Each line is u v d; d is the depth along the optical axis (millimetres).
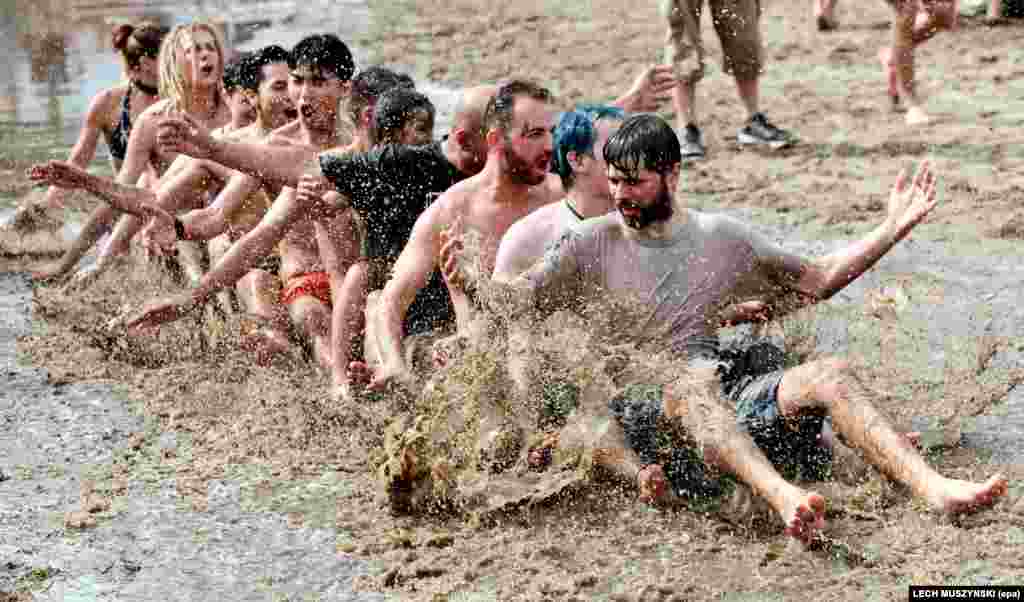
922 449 7004
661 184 6406
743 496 6355
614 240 6625
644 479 6398
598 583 5852
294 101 8781
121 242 10547
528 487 6688
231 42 21500
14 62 21109
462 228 7539
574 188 6906
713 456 6156
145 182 11219
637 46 20594
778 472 6551
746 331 8508
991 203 11977
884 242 6688
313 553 6242
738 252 6637
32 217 12203
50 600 5887
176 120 7766
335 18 24375
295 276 8969
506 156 7391
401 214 8008
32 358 9000
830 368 6227
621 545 6168
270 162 7938
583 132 6828
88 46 22297
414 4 25797
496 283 6719
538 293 6711
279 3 26656
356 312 8125
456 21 23594
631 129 6375
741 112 16312
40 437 7703
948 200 12156
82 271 10547
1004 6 20422
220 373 8570
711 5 14477
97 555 6289
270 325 8867
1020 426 7332
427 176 7930
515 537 6301
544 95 7402
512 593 5797
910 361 8172
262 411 7938
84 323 9656
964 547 5961
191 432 7719
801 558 5953
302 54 8695
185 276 10211
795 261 6738
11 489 7016
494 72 19078
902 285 9336
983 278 9922
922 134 14703
